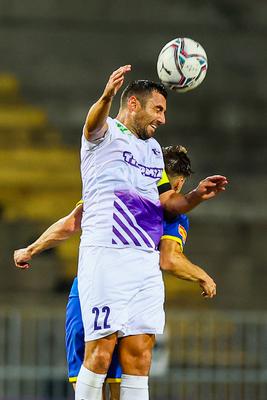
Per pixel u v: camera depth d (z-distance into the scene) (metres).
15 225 44.69
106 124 16.80
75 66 52.84
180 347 35.81
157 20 54.53
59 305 42.19
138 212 17.09
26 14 54.00
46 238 18.72
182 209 17.45
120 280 17.02
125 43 53.75
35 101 51.41
